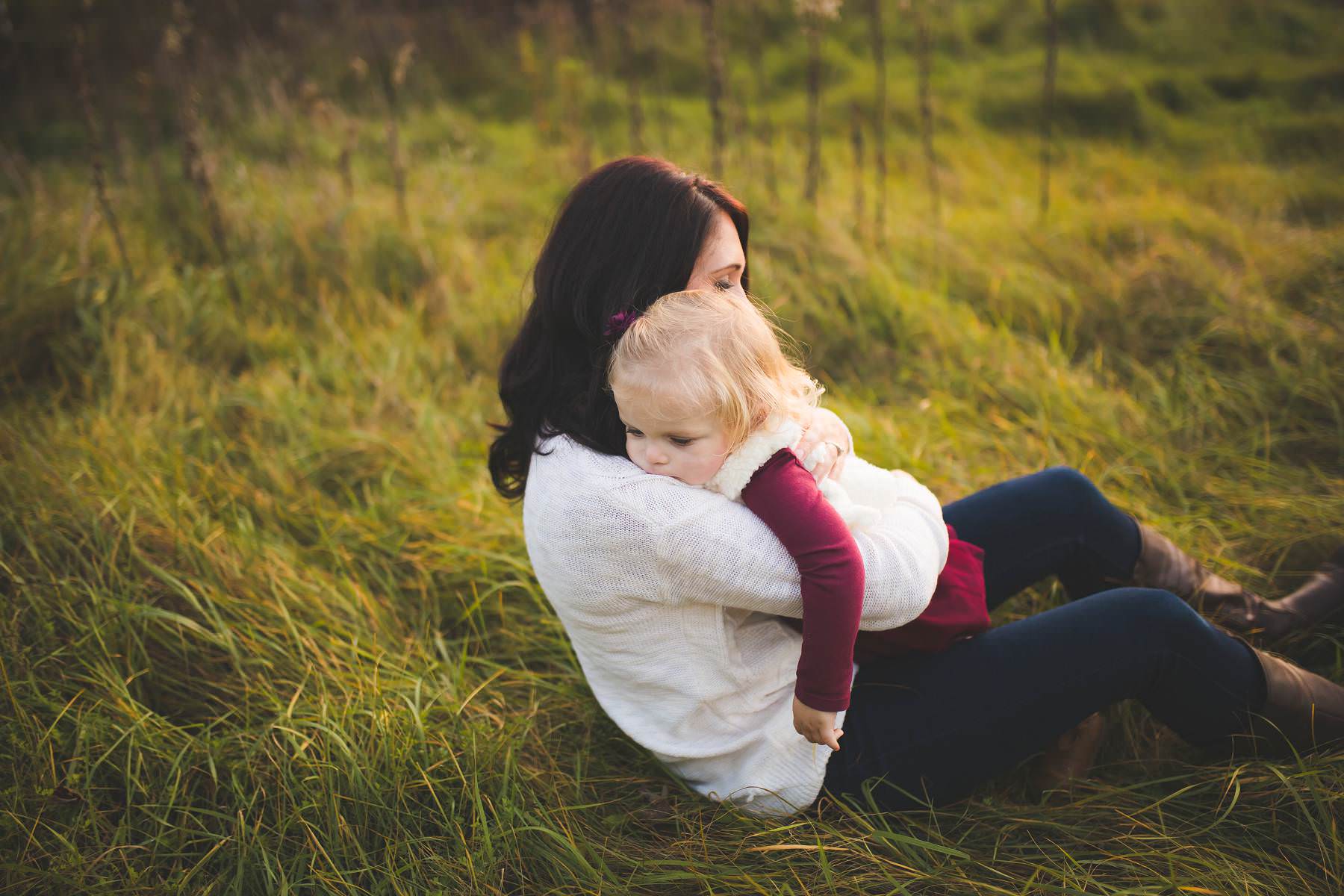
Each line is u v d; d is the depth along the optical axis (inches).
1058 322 140.0
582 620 61.4
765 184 185.2
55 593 85.8
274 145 216.8
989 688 63.0
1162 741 77.0
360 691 79.0
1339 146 203.6
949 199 195.0
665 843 70.1
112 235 153.1
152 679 82.7
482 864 66.1
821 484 58.9
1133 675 63.7
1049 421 116.1
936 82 255.9
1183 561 77.7
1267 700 65.0
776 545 56.0
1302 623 80.7
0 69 232.8
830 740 57.4
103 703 76.4
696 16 280.8
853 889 63.4
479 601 91.6
